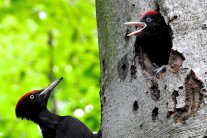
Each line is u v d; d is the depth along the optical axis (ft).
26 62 71.41
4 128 69.31
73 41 71.77
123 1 36.83
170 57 31.91
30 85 70.44
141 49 35.63
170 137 30.22
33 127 69.36
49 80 70.69
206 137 29.07
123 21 36.55
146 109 32.24
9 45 70.33
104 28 38.19
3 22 70.03
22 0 70.54
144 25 37.60
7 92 69.87
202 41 31.35
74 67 71.05
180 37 31.99
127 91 34.32
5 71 70.85
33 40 71.05
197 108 29.94
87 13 71.82
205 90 30.09
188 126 29.71
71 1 72.08
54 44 71.82
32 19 70.44
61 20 71.15
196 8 32.24
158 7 35.35
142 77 33.47
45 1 70.69
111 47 36.99
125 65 35.24
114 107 35.09
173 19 32.60
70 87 69.62
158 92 32.01
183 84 30.76
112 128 34.63
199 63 30.89
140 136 32.09
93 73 70.18
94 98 64.90
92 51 71.61
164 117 30.89
